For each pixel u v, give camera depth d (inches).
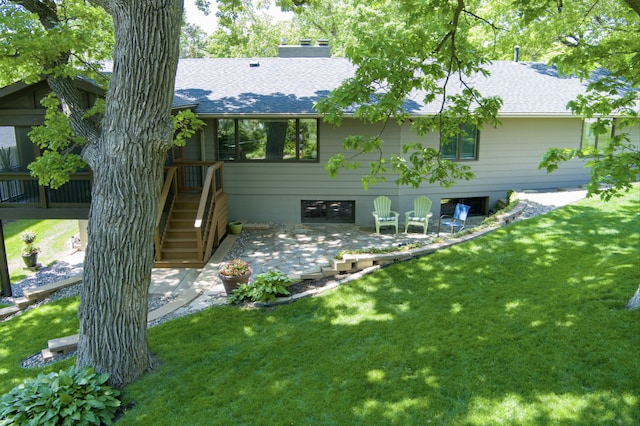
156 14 207.5
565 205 461.4
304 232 536.7
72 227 707.4
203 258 420.8
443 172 309.0
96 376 222.2
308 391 213.5
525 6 295.7
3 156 437.7
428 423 186.4
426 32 323.3
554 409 185.8
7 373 273.4
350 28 845.2
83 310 230.1
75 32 326.0
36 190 445.4
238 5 538.9
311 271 354.9
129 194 220.4
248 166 559.2
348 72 610.9
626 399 185.5
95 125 333.1
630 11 300.4
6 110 421.4
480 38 759.7
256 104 523.5
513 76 629.6
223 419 199.6
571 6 450.6
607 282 278.7
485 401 195.0
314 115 504.1
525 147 584.7
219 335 275.0
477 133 572.4
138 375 235.8
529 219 418.0
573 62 267.4
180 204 465.4
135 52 208.2
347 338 257.0
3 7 325.7
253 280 377.7
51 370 264.8
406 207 569.6
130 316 230.8
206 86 575.8
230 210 571.5
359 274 335.0
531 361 216.2
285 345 255.8
